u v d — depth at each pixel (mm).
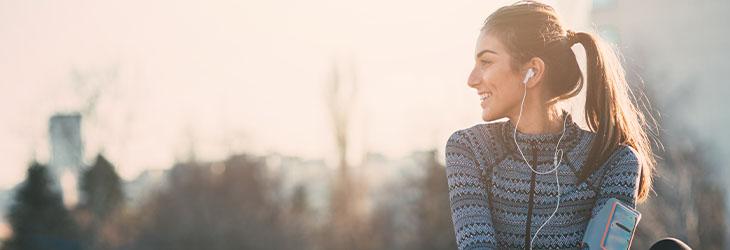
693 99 24609
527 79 2020
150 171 31672
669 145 18438
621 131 2133
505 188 2066
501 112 2062
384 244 28938
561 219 2037
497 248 2053
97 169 31141
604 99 2100
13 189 31750
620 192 2033
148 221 29547
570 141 2086
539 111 2074
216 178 30016
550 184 2047
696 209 17859
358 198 31781
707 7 25797
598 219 1967
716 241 18484
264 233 29234
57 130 31531
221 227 29031
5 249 31234
